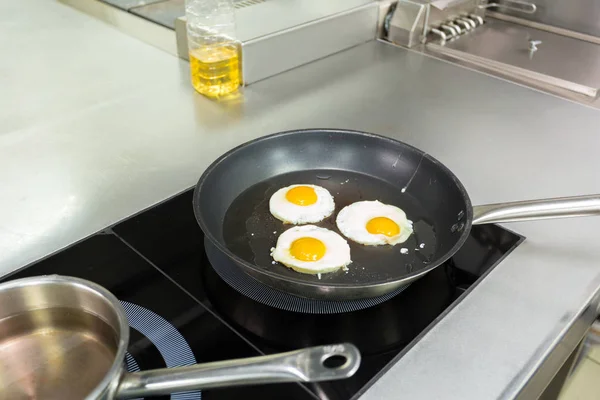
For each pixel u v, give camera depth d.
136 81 1.00
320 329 0.56
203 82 0.95
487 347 0.54
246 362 0.44
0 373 0.49
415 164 0.73
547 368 0.55
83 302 0.51
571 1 1.22
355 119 0.91
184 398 0.49
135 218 0.68
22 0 1.33
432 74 1.06
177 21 1.04
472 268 0.62
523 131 0.90
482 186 0.77
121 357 0.43
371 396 0.50
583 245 0.66
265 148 0.74
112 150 0.82
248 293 0.59
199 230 0.66
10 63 1.05
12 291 0.50
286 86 1.00
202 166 0.79
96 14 1.24
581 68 1.09
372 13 1.15
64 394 0.47
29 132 0.85
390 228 0.66
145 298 0.58
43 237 0.66
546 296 0.60
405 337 0.55
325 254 0.63
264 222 0.68
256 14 1.07
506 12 1.33
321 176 0.75
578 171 0.81
